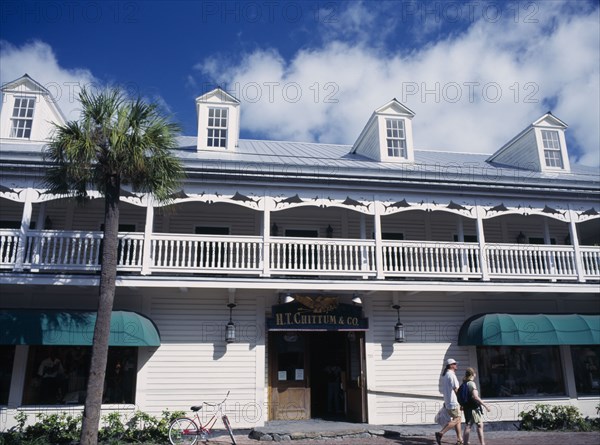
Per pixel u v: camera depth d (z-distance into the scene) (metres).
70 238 13.09
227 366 13.83
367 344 14.59
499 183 14.88
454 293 15.32
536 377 15.27
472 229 17.31
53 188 11.57
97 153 10.53
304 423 13.95
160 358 13.55
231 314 14.19
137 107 10.89
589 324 14.43
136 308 13.79
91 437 9.38
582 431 13.84
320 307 14.35
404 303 15.17
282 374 14.69
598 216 15.51
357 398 14.58
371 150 18.36
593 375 15.52
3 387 12.73
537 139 18.55
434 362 14.86
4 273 12.23
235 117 17.27
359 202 14.32
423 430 13.45
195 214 15.86
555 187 15.20
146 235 13.16
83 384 13.12
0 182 12.79
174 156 11.40
